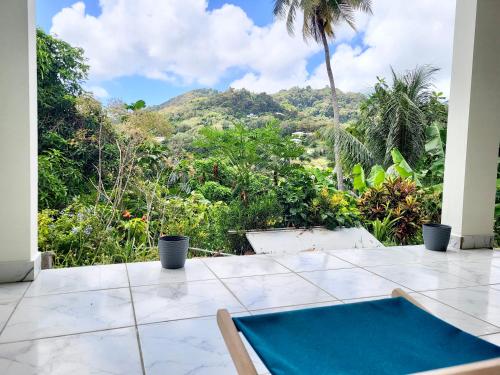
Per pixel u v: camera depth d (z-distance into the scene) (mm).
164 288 3010
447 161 4707
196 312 2561
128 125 5484
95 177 6516
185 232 4961
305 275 3389
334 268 3625
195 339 2191
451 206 4652
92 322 2387
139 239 4934
